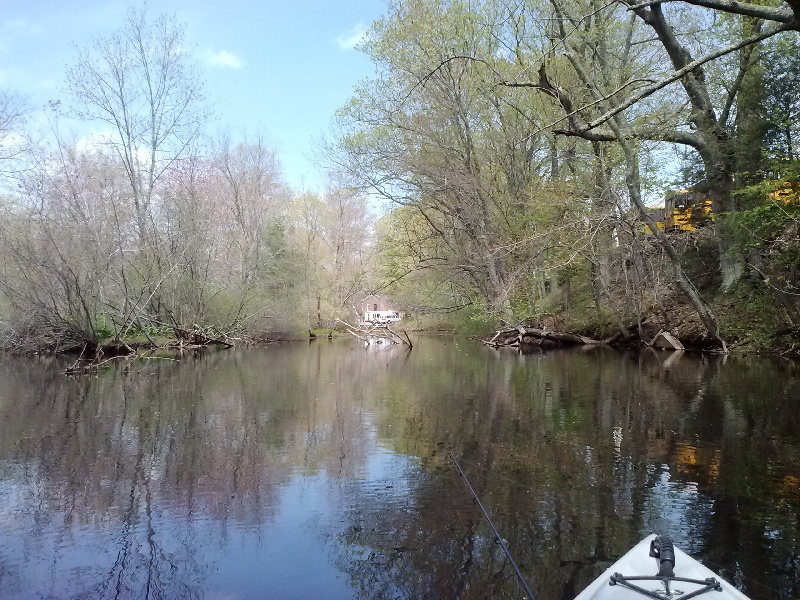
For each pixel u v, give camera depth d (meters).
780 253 16.83
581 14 17.30
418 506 5.63
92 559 4.60
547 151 22.50
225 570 4.38
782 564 4.39
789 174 14.30
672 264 18.52
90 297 20.05
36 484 6.41
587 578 4.20
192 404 11.30
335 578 4.23
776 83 16.67
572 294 27.77
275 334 33.34
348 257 41.59
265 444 8.09
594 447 7.69
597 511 5.45
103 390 13.20
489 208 22.36
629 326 23.48
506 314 24.06
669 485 6.15
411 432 8.71
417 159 22.14
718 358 17.83
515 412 10.11
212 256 27.47
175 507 5.68
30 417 10.02
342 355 23.09
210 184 28.47
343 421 9.57
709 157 17.88
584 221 17.56
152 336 24.97
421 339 34.41
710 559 4.48
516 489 6.10
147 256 22.91
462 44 20.30
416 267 25.00
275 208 35.22
